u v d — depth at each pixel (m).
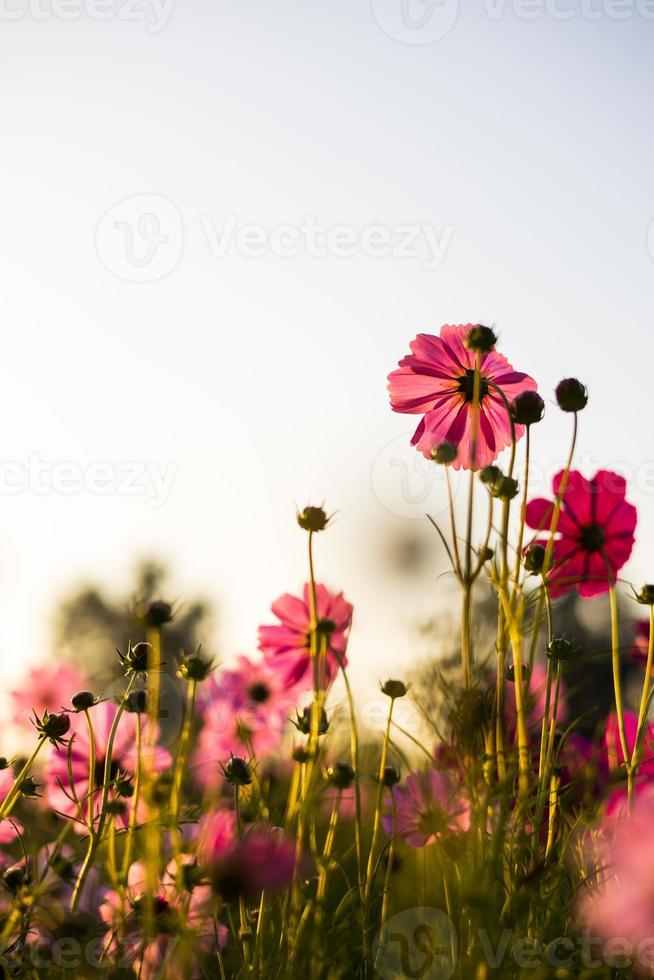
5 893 0.97
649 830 0.91
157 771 1.07
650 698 0.98
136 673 1.02
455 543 0.98
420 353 1.08
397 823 1.00
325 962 0.96
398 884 1.02
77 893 0.96
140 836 1.04
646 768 1.01
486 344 1.03
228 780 1.01
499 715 0.97
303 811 0.98
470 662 0.97
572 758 1.02
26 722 1.10
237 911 1.02
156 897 0.97
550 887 0.95
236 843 0.95
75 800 1.00
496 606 1.00
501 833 0.94
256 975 0.95
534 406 1.01
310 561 1.04
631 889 0.91
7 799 1.01
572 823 0.99
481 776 0.96
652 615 0.99
